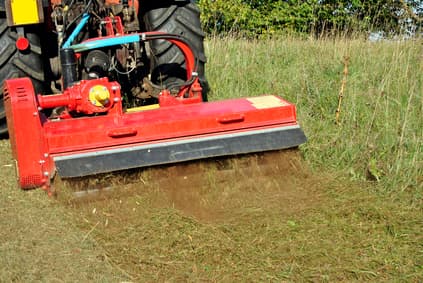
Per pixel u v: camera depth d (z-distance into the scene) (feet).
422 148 14.99
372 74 19.44
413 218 12.17
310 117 17.33
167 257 10.57
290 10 41.68
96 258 10.44
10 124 12.50
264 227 11.55
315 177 13.79
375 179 14.14
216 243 10.96
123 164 11.66
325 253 10.72
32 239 10.94
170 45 16.25
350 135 15.75
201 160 12.39
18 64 15.39
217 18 40.60
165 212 11.80
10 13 14.87
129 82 15.64
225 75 21.02
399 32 23.52
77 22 15.51
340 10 40.22
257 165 12.78
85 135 11.68
